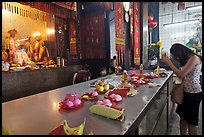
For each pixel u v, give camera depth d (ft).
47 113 3.90
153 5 22.65
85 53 17.15
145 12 18.83
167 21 23.88
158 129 6.47
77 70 14.82
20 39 11.97
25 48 12.29
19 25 11.87
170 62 6.83
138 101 4.64
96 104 3.89
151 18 21.21
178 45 6.72
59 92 6.14
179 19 23.08
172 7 23.35
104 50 16.03
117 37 14.05
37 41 13.14
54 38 14.43
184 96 6.76
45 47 13.73
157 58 19.53
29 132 2.93
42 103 4.75
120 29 14.47
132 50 17.29
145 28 18.95
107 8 14.60
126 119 3.38
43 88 11.50
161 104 7.18
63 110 4.07
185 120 7.03
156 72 10.55
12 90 9.41
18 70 10.29
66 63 14.69
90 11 16.35
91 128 2.99
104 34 15.89
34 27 12.91
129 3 15.67
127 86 6.16
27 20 12.39
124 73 8.13
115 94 4.95
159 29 24.20
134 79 7.66
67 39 15.57
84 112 3.89
